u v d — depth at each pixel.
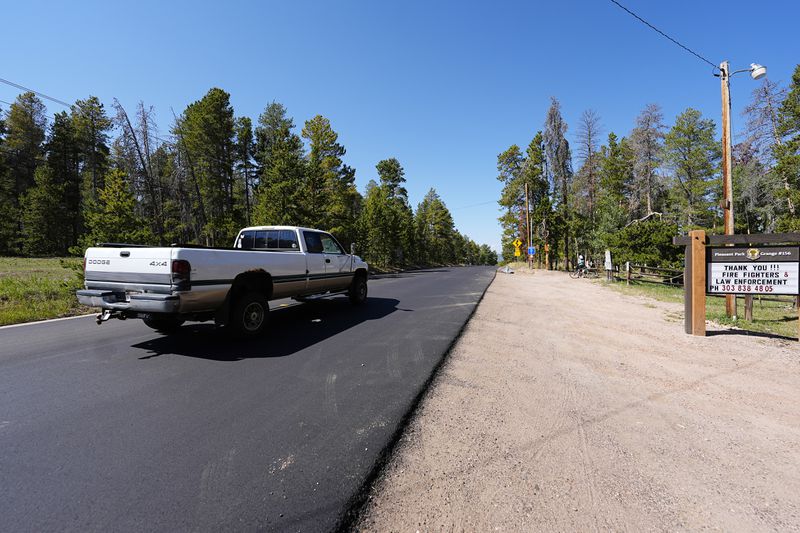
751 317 8.70
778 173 26.84
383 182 67.38
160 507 2.21
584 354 5.90
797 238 6.63
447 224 83.25
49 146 44.38
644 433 3.32
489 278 23.34
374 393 4.09
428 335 6.83
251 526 2.06
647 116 40.34
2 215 35.25
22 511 2.16
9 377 4.48
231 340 6.32
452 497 2.37
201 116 35.22
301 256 7.87
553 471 2.69
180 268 5.14
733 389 4.46
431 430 3.29
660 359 5.68
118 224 11.02
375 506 2.27
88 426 3.25
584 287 17.11
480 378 4.67
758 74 9.73
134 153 29.20
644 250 20.44
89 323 7.86
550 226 35.50
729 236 7.13
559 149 39.00
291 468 2.65
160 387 4.20
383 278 24.47
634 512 2.25
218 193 37.78
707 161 39.47
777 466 2.83
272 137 41.06
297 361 5.20
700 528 2.13
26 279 12.91
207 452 2.85
